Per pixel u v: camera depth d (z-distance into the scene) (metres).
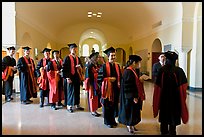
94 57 5.57
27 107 6.31
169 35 10.44
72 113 5.66
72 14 14.19
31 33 10.18
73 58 5.92
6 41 8.02
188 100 7.29
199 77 9.16
